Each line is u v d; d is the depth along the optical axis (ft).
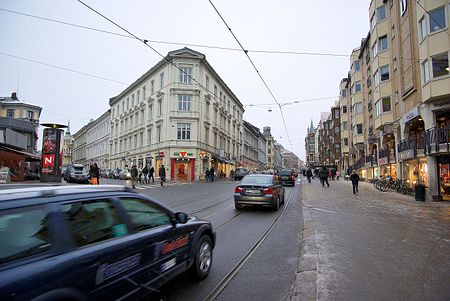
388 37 85.20
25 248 7.79
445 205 47.75
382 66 86.94
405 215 36.83
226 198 52.65
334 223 31.07
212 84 146.92
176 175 127.13
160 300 13.14
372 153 108.27
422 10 59.98
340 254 20.13
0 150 73.15
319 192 68.54
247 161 232.12
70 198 9.61
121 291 10.02
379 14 88.43
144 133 149.07
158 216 13.10
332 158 234.38
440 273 16.56
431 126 58.54
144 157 147.54
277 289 14.57
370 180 109.60
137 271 10.83
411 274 16.40
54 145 69.82
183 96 129.90
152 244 11.78
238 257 19.53
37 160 101.81
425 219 33.96
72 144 347.97
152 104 142.82
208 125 140.67
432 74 57.21
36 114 168.55
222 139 164.45
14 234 7.77
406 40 69.62
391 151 82.48
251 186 38.55
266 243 23.15
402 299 13.37
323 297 13.56
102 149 217.15
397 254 20.13
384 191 72.79
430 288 14.55
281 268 17.51
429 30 58.03
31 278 7.31
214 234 17.10
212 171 119.44
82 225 9.49
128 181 94.58
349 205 46.03
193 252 14.82
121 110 182.80
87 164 258.98
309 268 17.34
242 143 214.48
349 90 157.89
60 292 7.82
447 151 52.90
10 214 7.88
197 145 128.47
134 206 12.00
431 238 24.67
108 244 9.84
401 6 72.13
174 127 127.95
